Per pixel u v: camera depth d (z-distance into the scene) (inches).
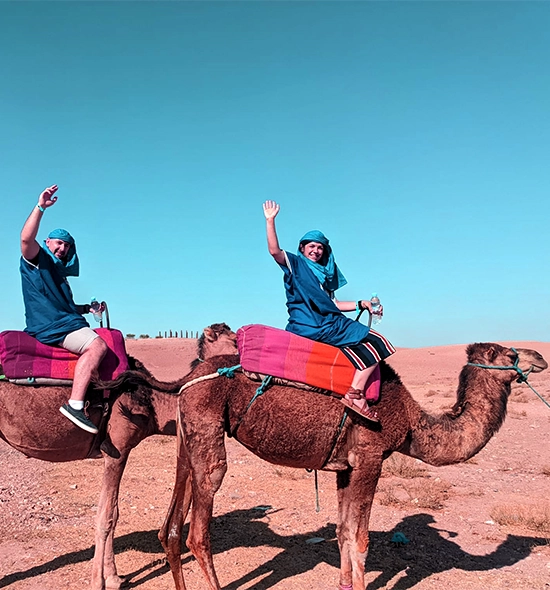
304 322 229.0
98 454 258.8
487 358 247.8
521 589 245.8
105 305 274.1
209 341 276.5
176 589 231.8
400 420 232.2
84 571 261.6
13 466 477.4
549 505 366.3
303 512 355.3
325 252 241.4
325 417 221.9
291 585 249.1
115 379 239.5
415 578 258.4
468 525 331.3
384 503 371.6
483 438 241.9
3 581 250.4
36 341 245.4
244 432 223.3
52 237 259.0
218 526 329.4
